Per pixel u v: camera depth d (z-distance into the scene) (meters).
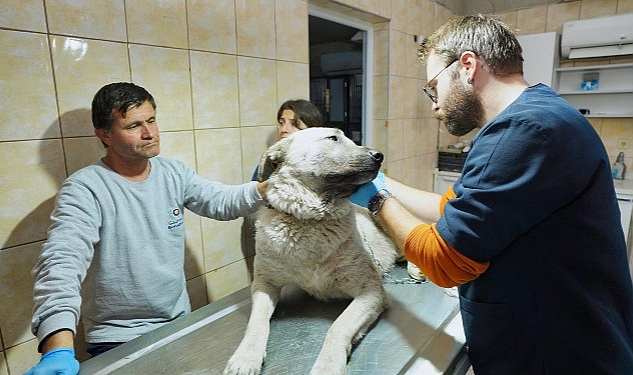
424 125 3.55
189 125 1.69
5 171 1.22
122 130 1.19
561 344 0.78
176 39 1.60
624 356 0.79
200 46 1.68
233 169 1.90
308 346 0.92
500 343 0.84
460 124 0.96
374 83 3.03
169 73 1.59
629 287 0.83
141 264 1.25
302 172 1.04
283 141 1.15
